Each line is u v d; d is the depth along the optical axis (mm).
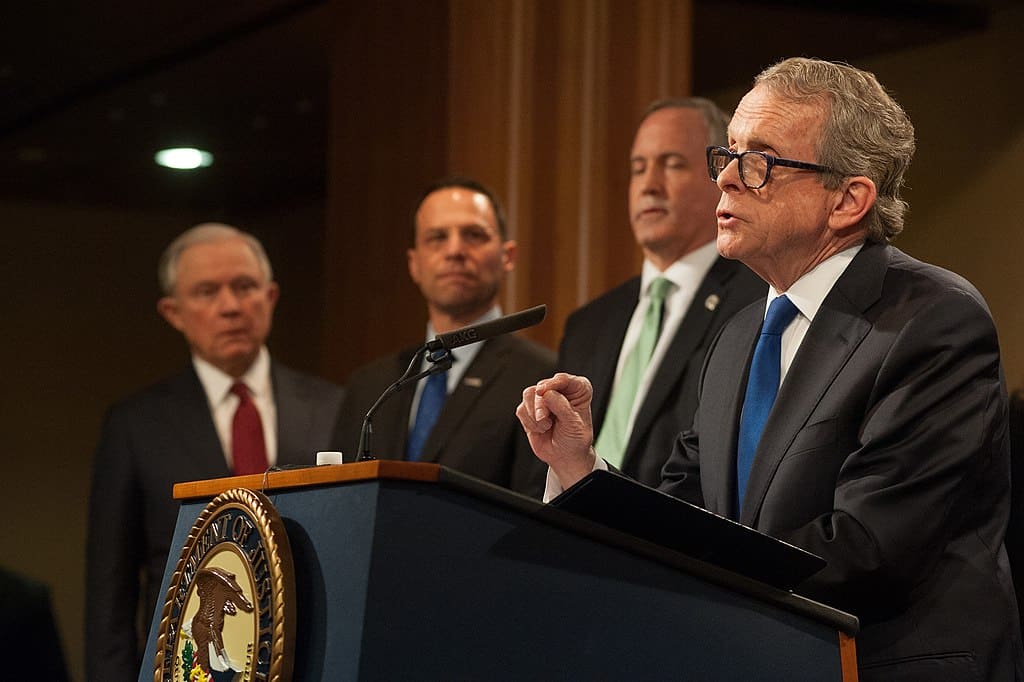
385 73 8805
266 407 5875
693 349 4500
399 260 8672
